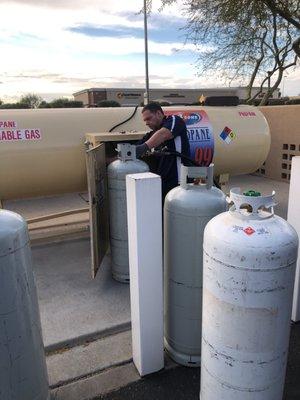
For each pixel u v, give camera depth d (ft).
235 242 5.11
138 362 7.74
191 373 7.80
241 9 27.81
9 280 5.45
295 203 8.89
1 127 13.41
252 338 5.32
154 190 6.70
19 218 5.81
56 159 13.99
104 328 9.31
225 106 18.29
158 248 7.04
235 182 25.00
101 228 11.66
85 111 14.94
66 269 12.74
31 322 5.97
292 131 23.65
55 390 7.43
